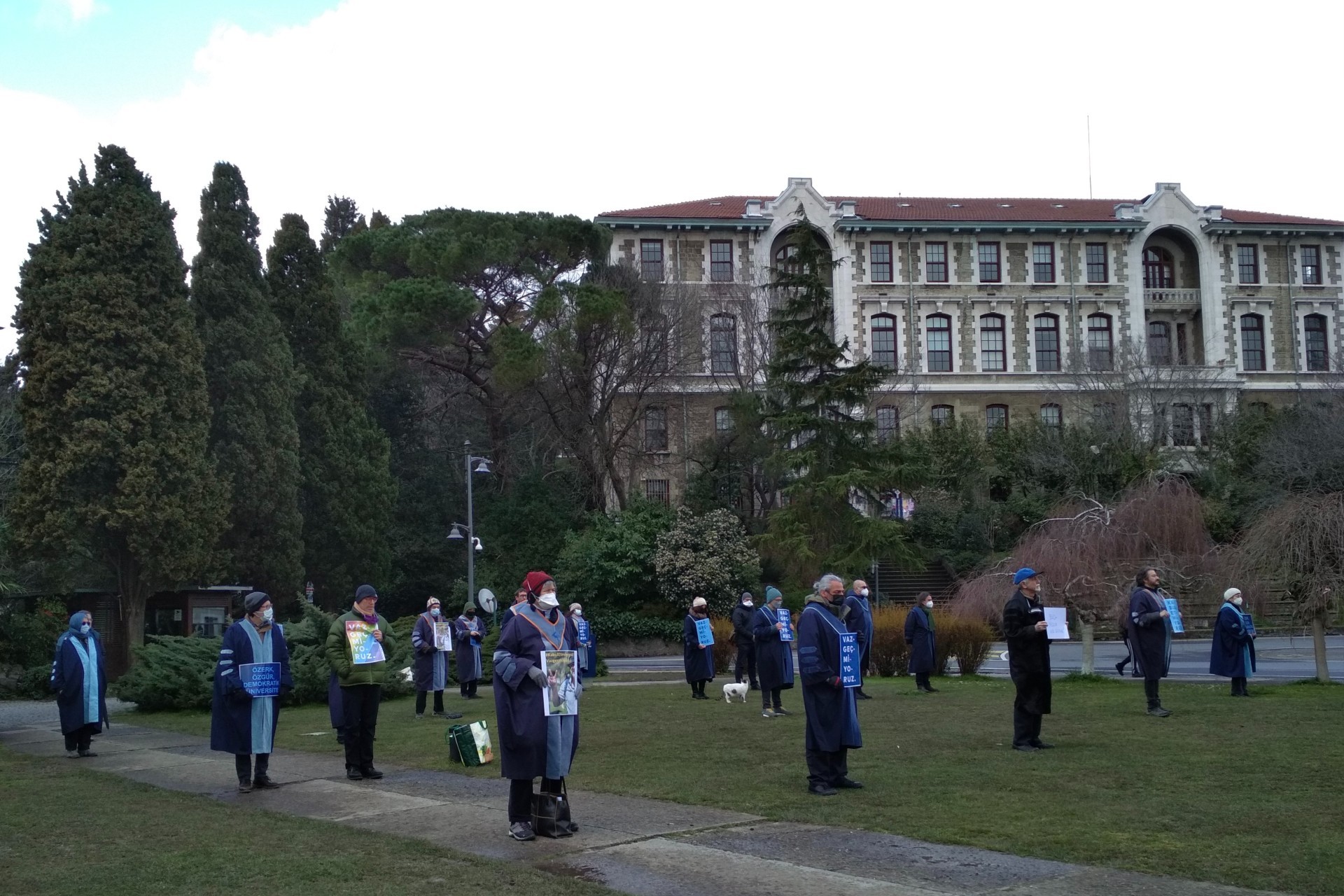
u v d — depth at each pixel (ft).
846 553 136.77
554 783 30.45
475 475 180.75
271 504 133.18
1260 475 151.33
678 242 199.41
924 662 72.43
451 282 150.30
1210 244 216.74
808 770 38.37
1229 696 65.16
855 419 148.56
